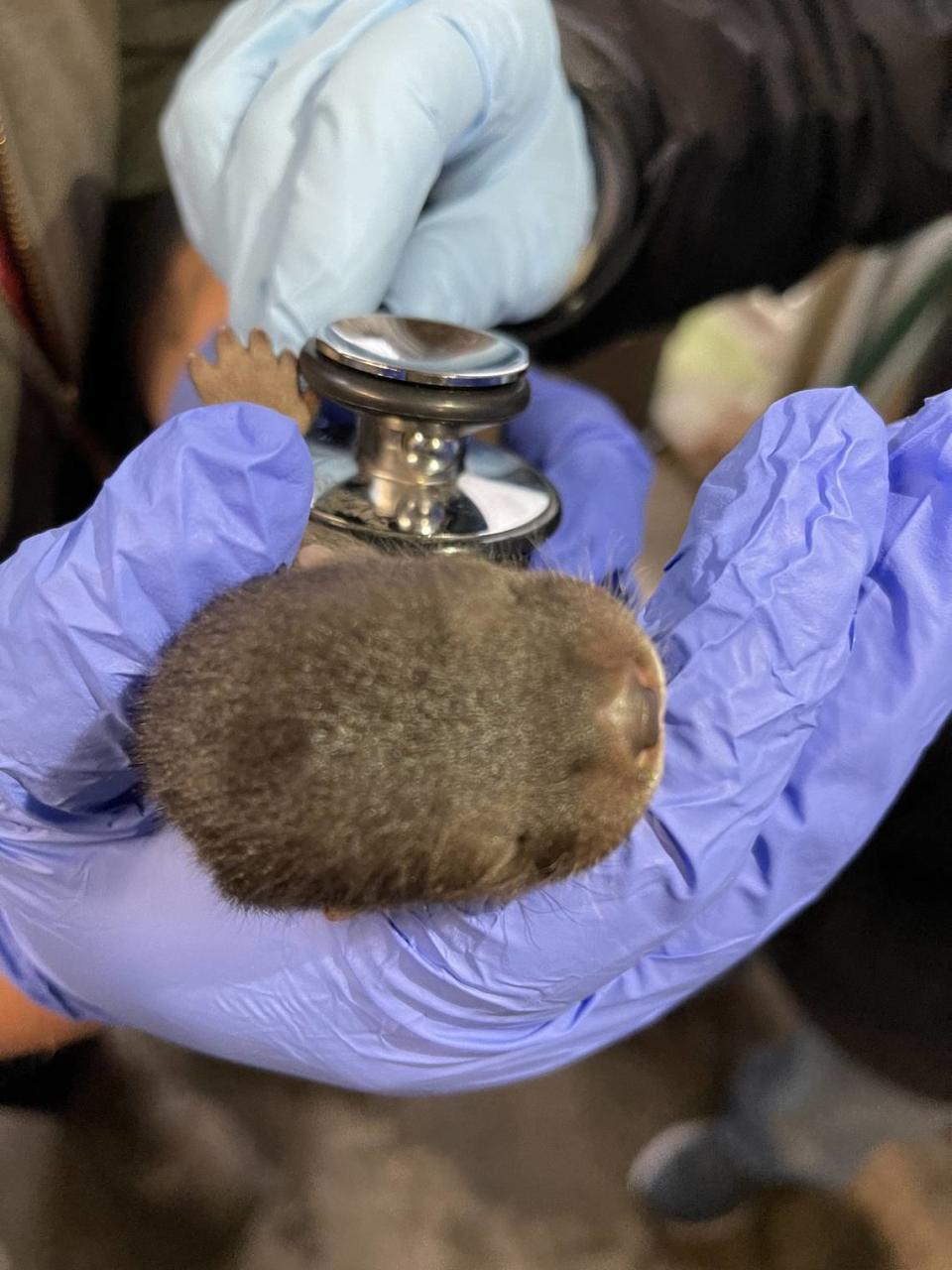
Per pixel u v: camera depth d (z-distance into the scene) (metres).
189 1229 0.28
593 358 0.39
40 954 0.22
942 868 0.23
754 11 0.26
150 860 0.20
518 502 0.20
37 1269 0.27
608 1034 0.23
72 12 0.25
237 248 0.23
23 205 0.22
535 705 0.14
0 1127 0.29
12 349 0.22
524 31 0.23
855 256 0.36
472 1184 0.30
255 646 0.14
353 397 0.17
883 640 0.19
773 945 0.28
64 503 0.25
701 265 0.29
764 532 0.18
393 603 0.15
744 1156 0.30
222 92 0.23
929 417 0.19
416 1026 0.21
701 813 0.18
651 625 0.19
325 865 0.14
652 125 0.26
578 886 0.18
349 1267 0.29
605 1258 0.29
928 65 0.26
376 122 0.21
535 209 0.25
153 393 0.28
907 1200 0.30
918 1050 0.24
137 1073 0.30
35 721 0.17
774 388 0.39
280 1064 0.22
